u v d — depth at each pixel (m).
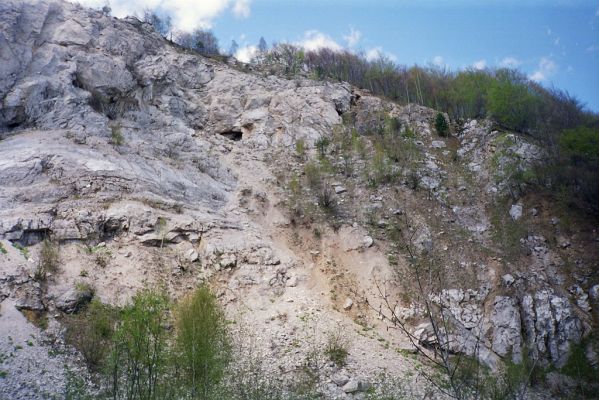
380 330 22.80
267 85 40.94
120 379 15.38
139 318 13.45
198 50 48.44
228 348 15.77
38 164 23.33
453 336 22.28
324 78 46.75
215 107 37.31
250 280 23.36
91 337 17.27
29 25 30.61
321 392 17.70
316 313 22.39
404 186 32.38
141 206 23.89
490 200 32.66
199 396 13.53
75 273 20.19
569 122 41.09
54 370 15.69
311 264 26.11
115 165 25.36
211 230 24.94
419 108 42.84
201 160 30.81
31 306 17.91
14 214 21.02
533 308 25.11
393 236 28.22
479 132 39.09
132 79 33.03
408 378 19.31
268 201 29.75
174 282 21.80
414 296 24.61
